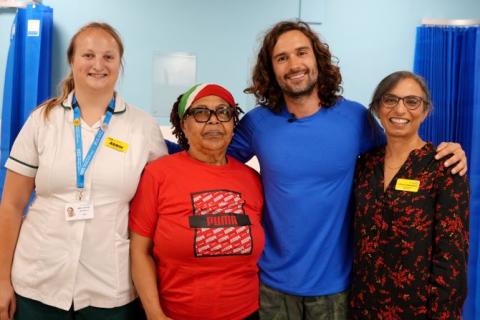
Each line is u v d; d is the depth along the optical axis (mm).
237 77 2699
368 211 1362
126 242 1412
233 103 1488
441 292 1210
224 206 1367
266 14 2666
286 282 1463
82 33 1371
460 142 2533
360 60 2697
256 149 1563
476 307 2447
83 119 1420
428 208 1274
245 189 1455
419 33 2561
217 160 1482
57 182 1343
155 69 2674
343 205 1478
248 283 1405
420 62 2559
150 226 1403
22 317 1379
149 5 2645
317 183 1451
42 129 1373
